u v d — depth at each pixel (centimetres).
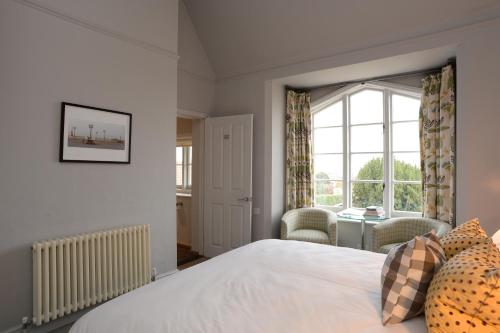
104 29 271
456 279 107
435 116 339
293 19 348
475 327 101
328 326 121
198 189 448
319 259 200
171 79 335
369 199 411
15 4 218
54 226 239
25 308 223
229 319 125
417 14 295
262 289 154
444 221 323
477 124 272
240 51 407
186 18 401
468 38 277
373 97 408
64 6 244
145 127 308
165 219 327
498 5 262
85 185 259
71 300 238
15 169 219
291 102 427
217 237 427
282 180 425
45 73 234
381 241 327
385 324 125
